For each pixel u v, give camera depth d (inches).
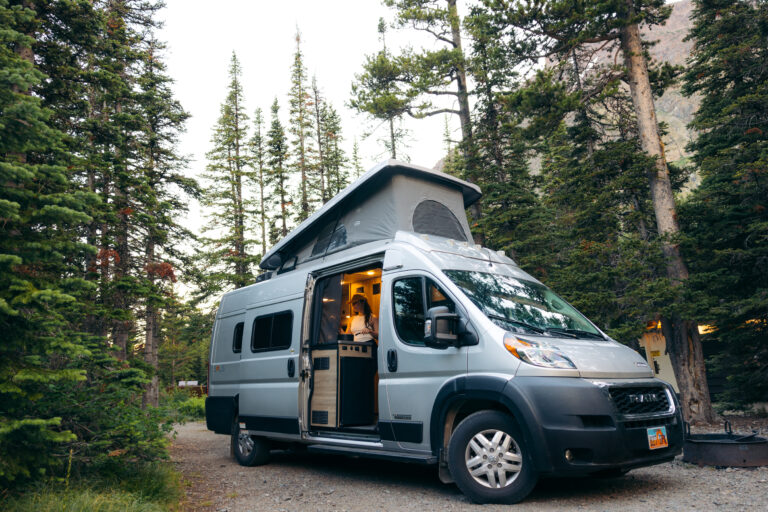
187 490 241.4
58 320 204.8
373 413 271.0
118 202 493.7
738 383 499.5
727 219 490.9
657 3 505.4
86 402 212.2
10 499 158.6
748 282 481.7
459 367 196.7
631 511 169.2
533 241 711.1
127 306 419.2
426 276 220.8
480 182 726.5
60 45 350.3
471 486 186.5
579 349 193.6
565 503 181.3
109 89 390.9
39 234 193.8
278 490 236.4
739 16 564.1
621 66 493.7
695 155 601.3
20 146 186.5
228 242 1162.0
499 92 676.7
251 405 309.6
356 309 304.3
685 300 423.8
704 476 219.1
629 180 504.7
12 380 170.7
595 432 169.8
